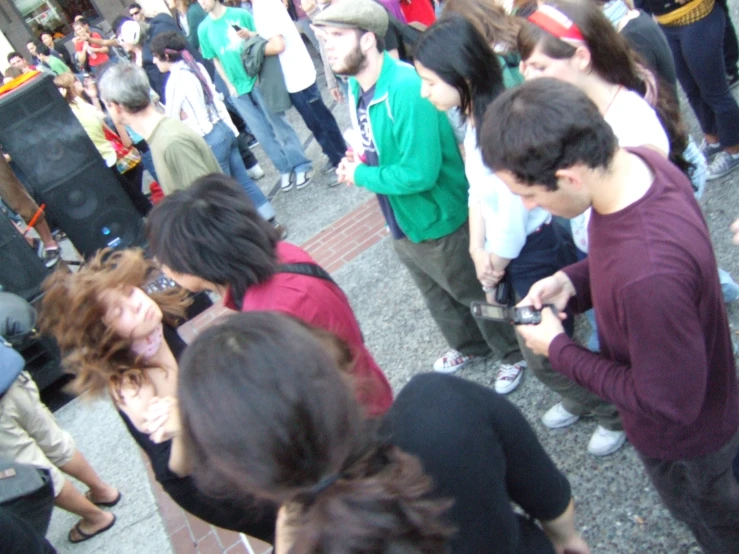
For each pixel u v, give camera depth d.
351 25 2.24
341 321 1.65
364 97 2.46
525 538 1.18
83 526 3.21
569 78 1.81
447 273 2.70
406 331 3.74
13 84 5.19
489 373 3.14
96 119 6.20
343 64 2.31
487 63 2.02
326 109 5.66
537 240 2.21
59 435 3.09
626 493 2.34
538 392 2.91
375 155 2.58
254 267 1.59
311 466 0.73
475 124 2.05
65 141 5.12
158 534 3.07
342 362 0.98
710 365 1.34
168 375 1.70
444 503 0.81
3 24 14.05
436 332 3.62
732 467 1.51
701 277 1.19
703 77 3.32
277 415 0.72
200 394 0.76
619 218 1.22
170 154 3.97
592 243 1.30
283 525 0.80
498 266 2.26
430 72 2.06
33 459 2.88
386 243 4.67
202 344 0.81
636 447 1.54
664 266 1.15
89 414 4.32
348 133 2.73
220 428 0.74
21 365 2.79
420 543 0.73
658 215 1.19
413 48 2.12
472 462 1.00
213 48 5.66
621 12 2.52
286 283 1.62
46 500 2.42
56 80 6.00
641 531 2.21
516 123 1.20
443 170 2.48
